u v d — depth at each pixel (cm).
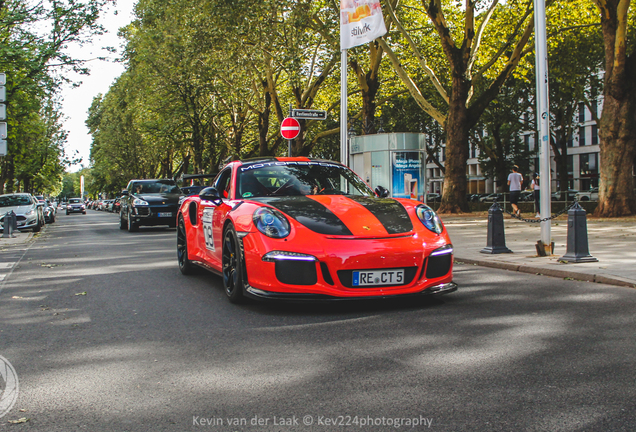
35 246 1338
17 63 1969
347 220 498
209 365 345
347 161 1206
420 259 483
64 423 262
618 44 1634
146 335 426
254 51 2503
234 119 3775
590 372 312
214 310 512
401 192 1739
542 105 826
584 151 5456
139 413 271
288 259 468
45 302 579
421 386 296
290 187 604
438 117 2141
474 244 1043
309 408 271
